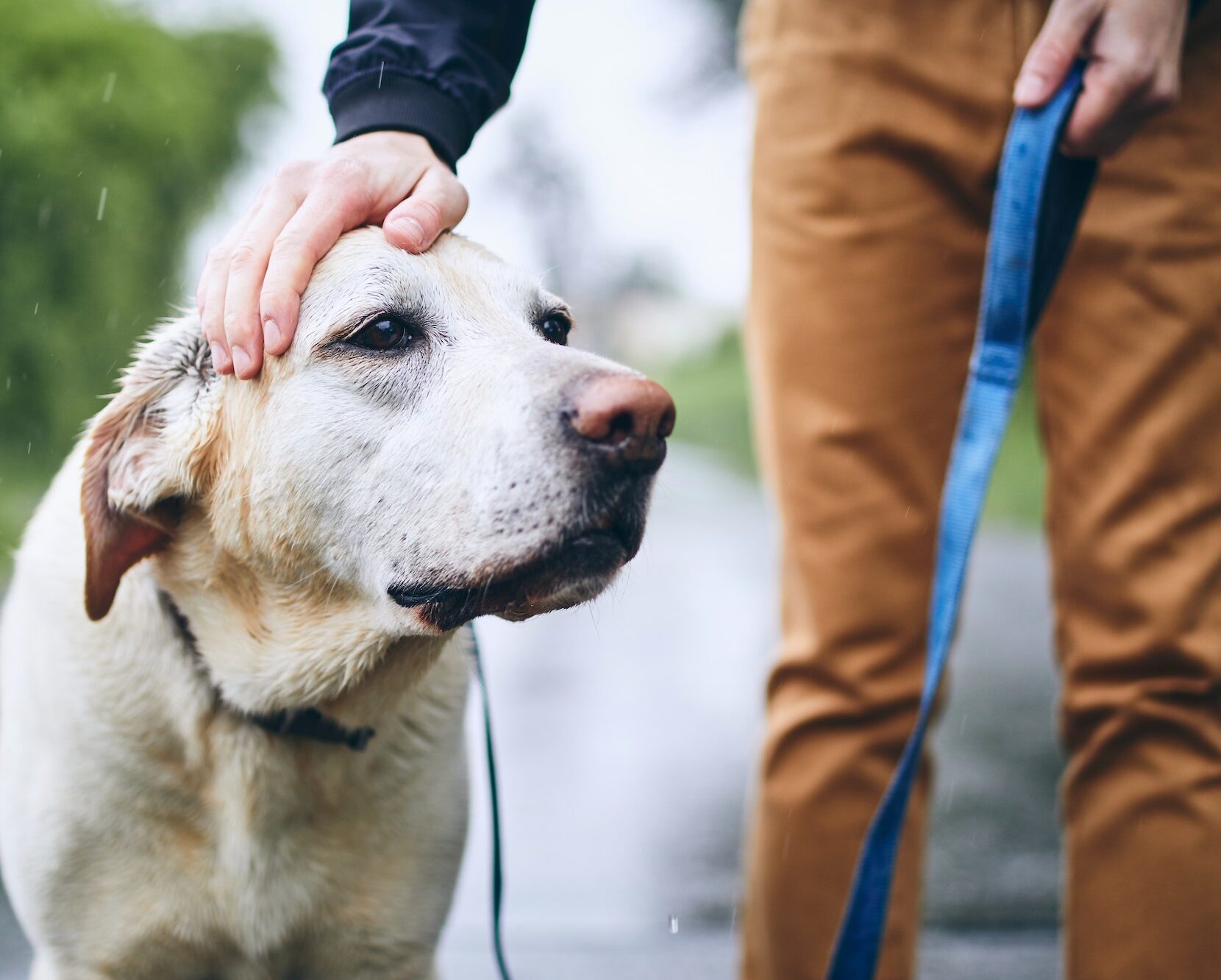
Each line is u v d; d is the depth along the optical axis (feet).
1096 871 2.81
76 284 13.48
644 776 5.07
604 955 3.64
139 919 2.86
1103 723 2.83
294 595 2.89
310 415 2.85
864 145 2.89
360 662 2.87
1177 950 2.72
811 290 2.94
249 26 18.65
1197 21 2.80
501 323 2.94
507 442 2.70
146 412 2.91
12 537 9.89
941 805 4.67
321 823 2.92
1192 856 2.72
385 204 2.92
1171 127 2.80
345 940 2.96
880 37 2.87
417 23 3.00
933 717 2.99
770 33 3.03
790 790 2.95
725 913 3.88
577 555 2.68
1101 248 2.82
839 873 2.92
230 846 2.87
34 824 2.84
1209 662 2.74
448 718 3.05
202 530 2.93
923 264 2.91
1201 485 2.78
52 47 13.33
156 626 2.89
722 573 11.34
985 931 3.72
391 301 2.89
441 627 2.77
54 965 2.90
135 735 2.84
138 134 14.19
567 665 7.37
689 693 6.61
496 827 2.98
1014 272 2.53
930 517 2.96
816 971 2.94
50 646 2.89
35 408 13.10
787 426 2.98
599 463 2.65
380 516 2.82
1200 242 2.78
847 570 2.91
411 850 2.98
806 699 2.96
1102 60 2.56
